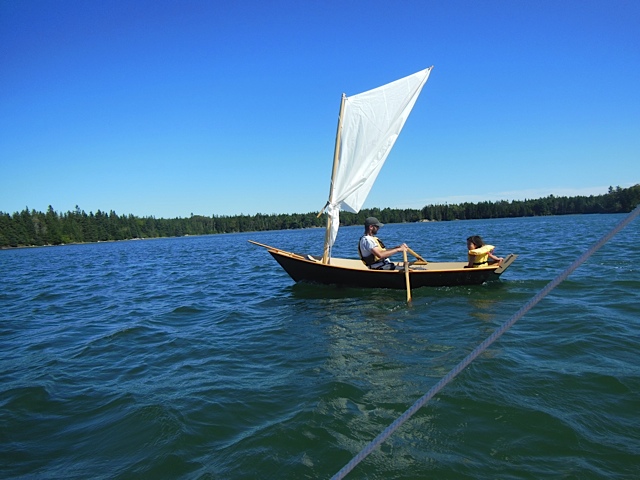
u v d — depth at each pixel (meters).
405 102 9.49
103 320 7.98
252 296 9.51
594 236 20.89
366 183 9.68
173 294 10.66
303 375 4.54
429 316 6.66
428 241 24.27
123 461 3.17
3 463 3.22
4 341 6.81
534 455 2.89
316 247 26.80
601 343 4.89
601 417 3.31
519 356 4.63
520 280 9.16
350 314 7.12
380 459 2.93
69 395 4.41
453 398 3.72
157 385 4.55
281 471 2.89
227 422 3.61
